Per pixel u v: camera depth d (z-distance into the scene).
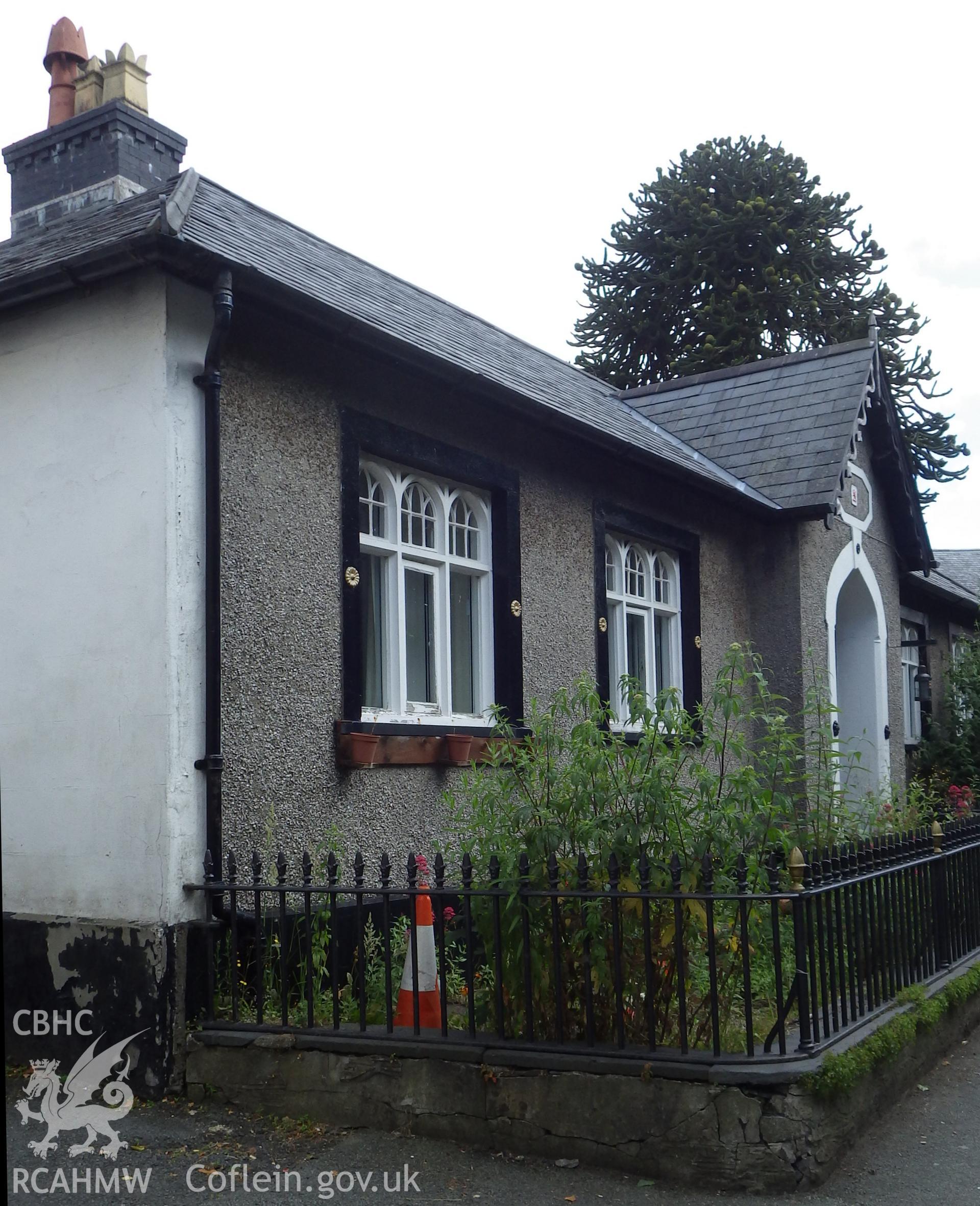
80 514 6.02
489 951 5.34
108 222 7.10
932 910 6.95
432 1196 4.43
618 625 10.07
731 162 27.11
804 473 12.23
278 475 6.47
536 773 5.25
